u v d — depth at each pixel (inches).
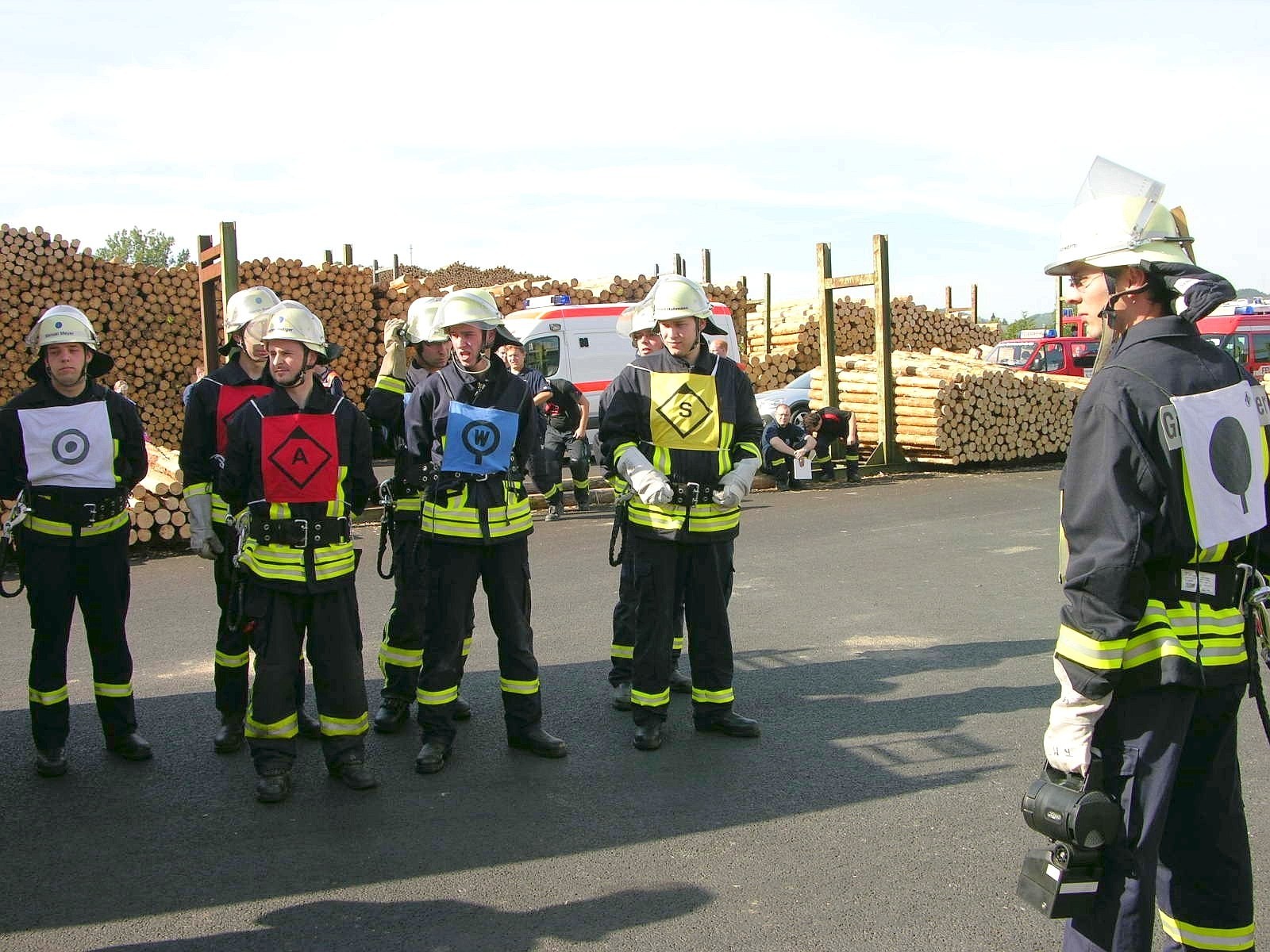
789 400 751.7
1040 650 271.6
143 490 433.4
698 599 215.2
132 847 169.2
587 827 175.2
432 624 202.2
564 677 259.3
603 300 863.7
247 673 212.2
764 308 1016.9
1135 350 106.8
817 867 159.8
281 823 178.1
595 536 453.4
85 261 756.0
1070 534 105.2
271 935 142.6
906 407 677.3
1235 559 109.1
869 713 228.4
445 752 203.2
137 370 780.0
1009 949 136.8
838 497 562.3
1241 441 107.3
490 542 201.6
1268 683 238.5
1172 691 103.7
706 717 218.7
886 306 653.9
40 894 154.3
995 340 1248.2
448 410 202.2
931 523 472.4
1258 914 143.7
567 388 498.9
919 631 292.7
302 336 187.8
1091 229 111.0
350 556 193.6
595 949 137.9
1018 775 193.9
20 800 188.7
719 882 155.6
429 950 138.2
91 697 248.4
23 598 353.1
